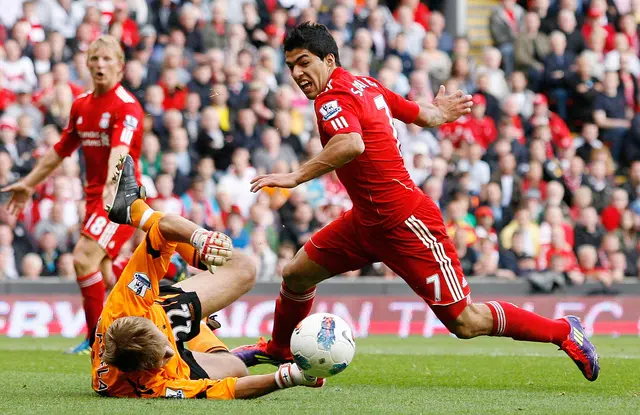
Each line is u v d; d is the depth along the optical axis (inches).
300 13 1701.5
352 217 670.5
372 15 1738.4
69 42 1572.3
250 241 1419.8
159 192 1406.3
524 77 1720.0
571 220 1587.1
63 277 1344.7
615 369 834.2
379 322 1403.8
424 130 1599.4
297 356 552.1
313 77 637.3
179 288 617.0
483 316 666.2
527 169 1611.7
